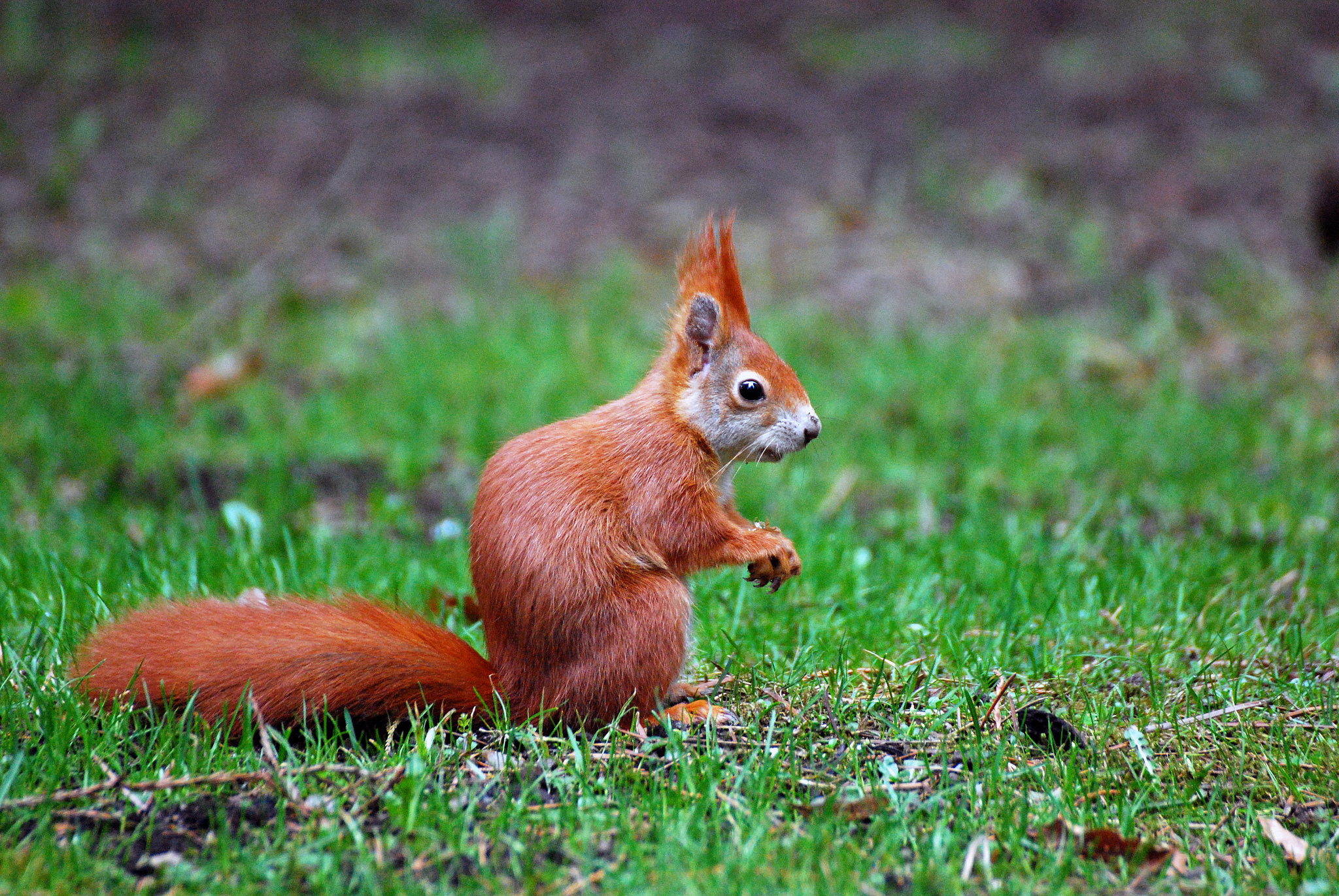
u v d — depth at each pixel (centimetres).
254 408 1283
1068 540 905
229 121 2252
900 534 966
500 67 2547
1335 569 841
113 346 1462
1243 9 2998
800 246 1848
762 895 452
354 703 582
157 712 582
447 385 1345
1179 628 744
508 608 595
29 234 1841
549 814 515
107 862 473
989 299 1686
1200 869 497
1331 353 1462
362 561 855
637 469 606
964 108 2438
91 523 936
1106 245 1862
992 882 473
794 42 2791
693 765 550
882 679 668
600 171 2109
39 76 2369
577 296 1670
